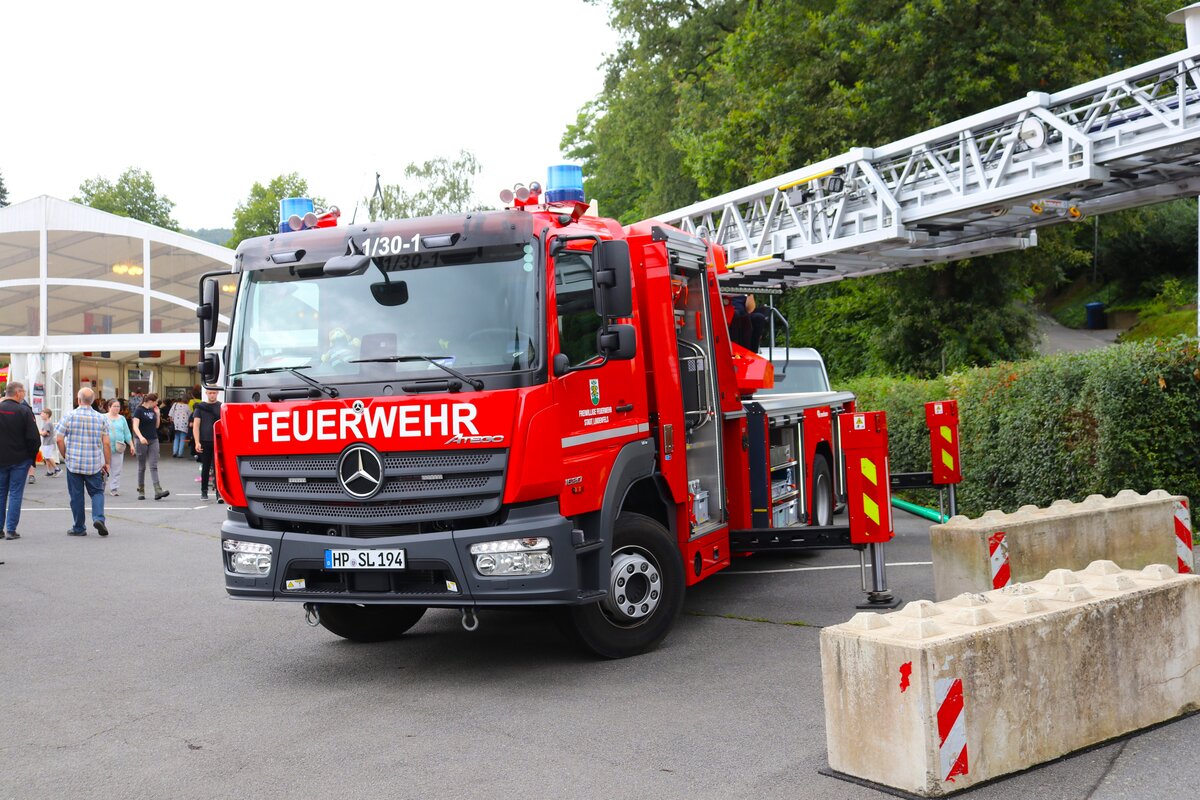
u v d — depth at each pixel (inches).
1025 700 175.5
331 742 206.1
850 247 579.5
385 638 300.7
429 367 239.8
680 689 233.0
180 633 311.3
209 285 272.1
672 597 273.0
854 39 930.7
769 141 996.6
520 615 329.4
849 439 310.3
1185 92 451.5
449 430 235.1
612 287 244.7
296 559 247.6
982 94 869.2
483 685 245.0
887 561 394.9
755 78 1025.5
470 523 238.1
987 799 162.9
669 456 284.0
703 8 1374.3
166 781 186.5
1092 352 419.2
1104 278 1813.5
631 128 1389.0
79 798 179.2
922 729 163.3
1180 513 310.2
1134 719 191.9
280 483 252.8
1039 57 860.0
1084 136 475.8
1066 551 289.6
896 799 165.0
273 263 262.8
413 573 242.1
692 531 295.0
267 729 216.1
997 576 273.7
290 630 314.3
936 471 415.8
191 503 701.9
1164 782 167.2
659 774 180.5
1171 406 380.8
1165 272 1708.9
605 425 257.1
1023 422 448.5
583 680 244.8
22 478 525.3
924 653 163.0
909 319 980.6
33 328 1136.8
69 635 309.4
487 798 173.2
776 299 1104.8
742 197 631.2
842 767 176.4
